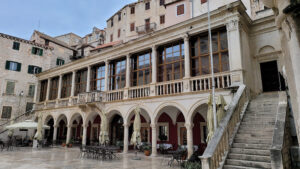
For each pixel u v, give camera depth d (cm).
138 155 1673
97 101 2025
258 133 940
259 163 778
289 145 851
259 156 806
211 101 1094
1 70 2977
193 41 1672
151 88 1720
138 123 1568
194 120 1767
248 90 1322
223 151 873
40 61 3388
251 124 1023
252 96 1400
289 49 277
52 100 2730
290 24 261
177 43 1739
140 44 1919
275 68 1485
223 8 1427
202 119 1723
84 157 1580
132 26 4016
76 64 2558
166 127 1923
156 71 1775
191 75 1612
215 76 1395
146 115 2011
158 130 1973
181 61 1681
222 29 1515
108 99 2075
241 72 1295
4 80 2988
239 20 1391
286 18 266
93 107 2136
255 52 1553
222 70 1467
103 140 1759
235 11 1391
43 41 3628
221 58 1490
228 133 931
